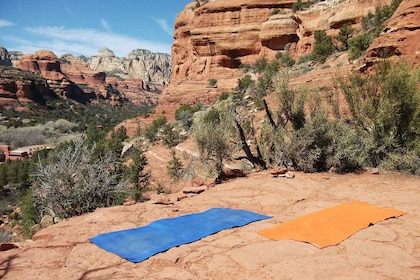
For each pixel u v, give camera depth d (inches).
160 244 170.7
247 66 2605.8
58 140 3489.2
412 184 296.8
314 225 188.9
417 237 170.7
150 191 818.8
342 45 1482.5
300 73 1235.2
